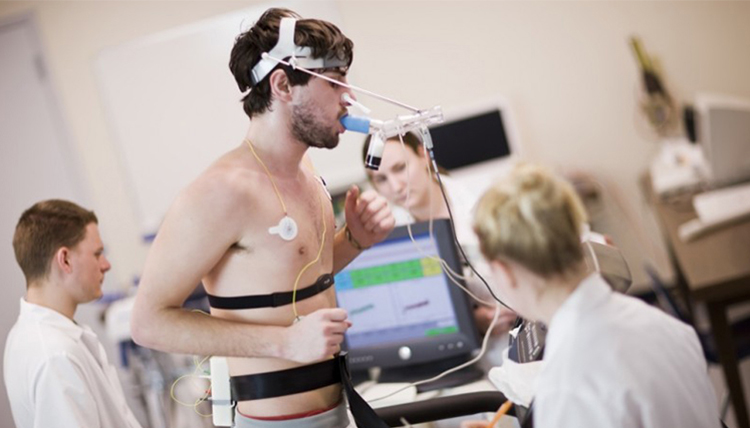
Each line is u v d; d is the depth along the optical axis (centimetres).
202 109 566
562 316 153
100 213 580
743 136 407
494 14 554
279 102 200
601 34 550
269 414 204
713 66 545
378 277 272
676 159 465
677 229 388
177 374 457
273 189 202
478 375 261
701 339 364
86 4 569
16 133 582
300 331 191
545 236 150
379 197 235
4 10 576
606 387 148
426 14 557
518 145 505
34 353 226
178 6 564
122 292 555
